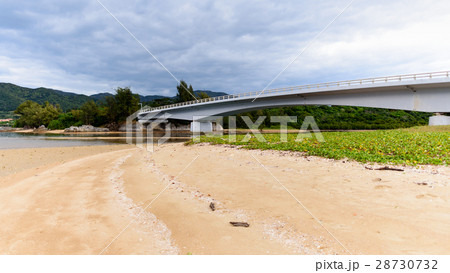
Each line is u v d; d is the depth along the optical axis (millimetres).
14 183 10844
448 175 7738
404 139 15141
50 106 104625
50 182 10367
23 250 4723
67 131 80750
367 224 5145
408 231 4762
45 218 6297
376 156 10602
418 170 8461
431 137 15688
